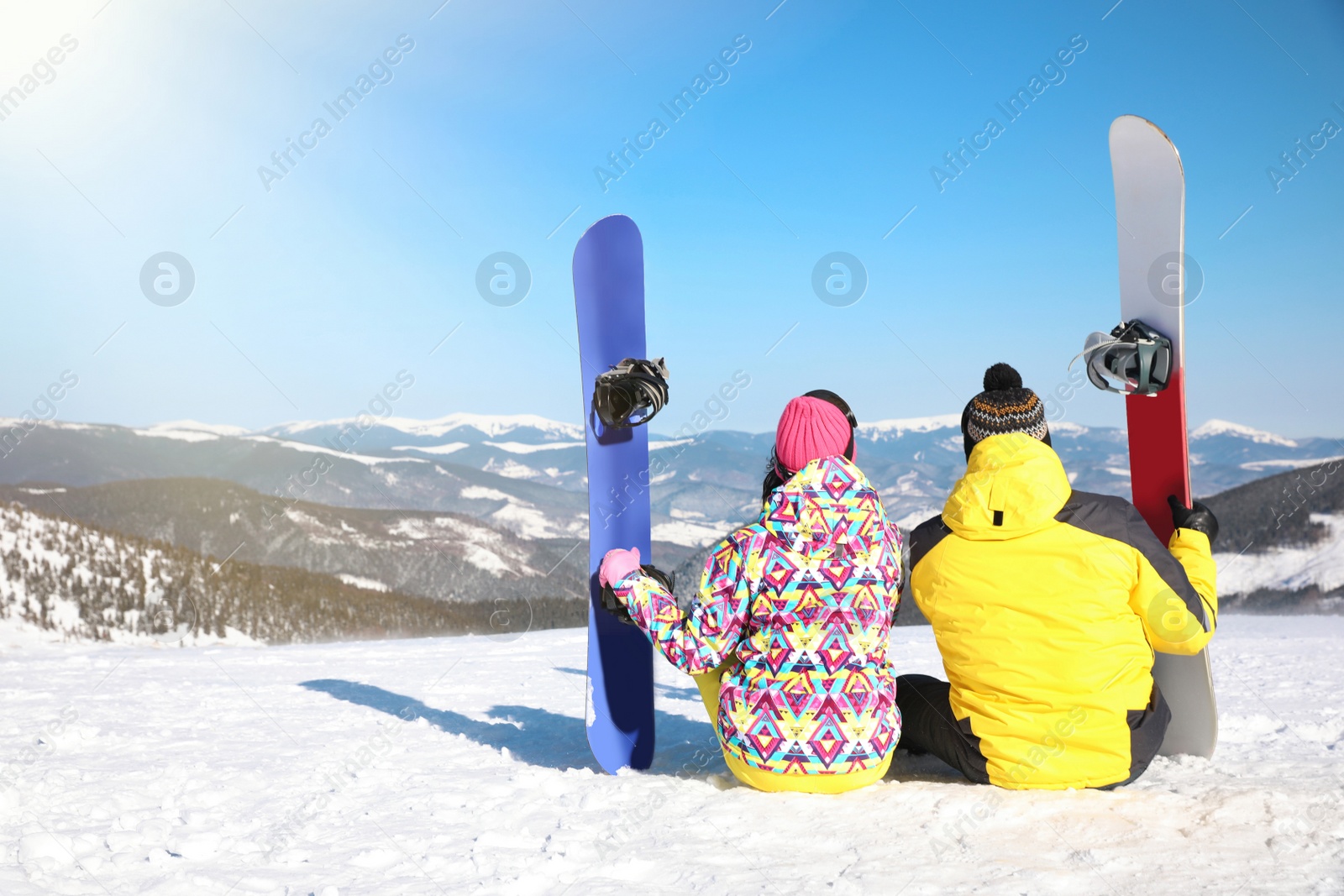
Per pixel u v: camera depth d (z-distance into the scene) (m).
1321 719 3.45
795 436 2.27
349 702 4.34
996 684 2.19
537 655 6.91
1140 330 2.70
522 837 1.92
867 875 1.62
